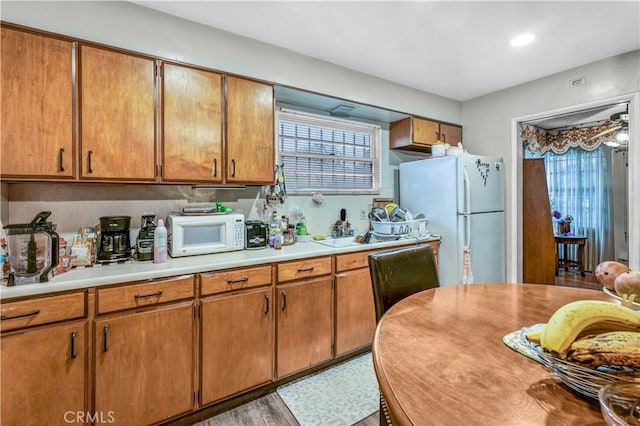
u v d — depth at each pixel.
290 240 2.48
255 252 2.10
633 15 1.89
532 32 2.08
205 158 1.97
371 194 3.24
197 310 1.68
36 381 1.31
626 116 3.29
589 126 4.27
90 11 1.64
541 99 2.85
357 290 2.33
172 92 1.86
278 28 2.03
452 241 2.79
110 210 1.95
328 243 2.54
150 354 1.55
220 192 2.37
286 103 2.70
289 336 2.00
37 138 1.51
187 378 1.65
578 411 0.60
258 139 2.18
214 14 1.87
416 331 0.99
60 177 1.56
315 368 2.17
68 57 1.58
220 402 1.76
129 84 1.73
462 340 0.92
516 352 0.85
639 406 0.50
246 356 1.83
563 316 0.65
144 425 1.53
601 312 0.64
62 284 1.35
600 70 2.49
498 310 1.18
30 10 1.49
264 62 2.20
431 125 3.25
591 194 4.83
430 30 2.06
